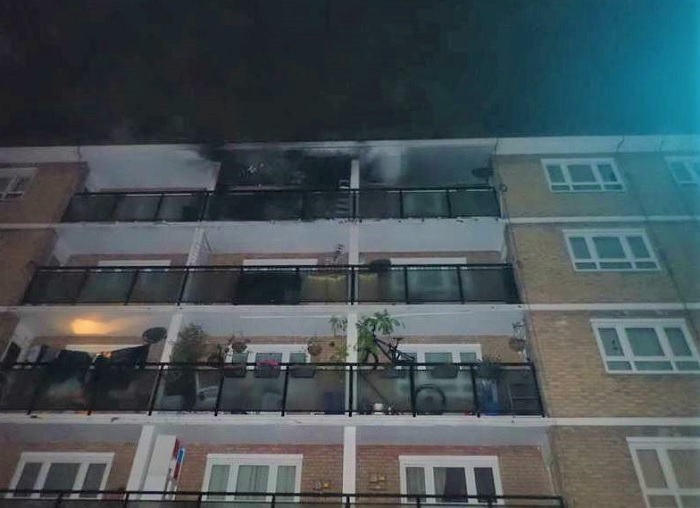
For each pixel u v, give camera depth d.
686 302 12.41
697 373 11.34
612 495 9.92
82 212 15.27
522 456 11.41
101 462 11.91
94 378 11.48
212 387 11.45
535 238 13.85
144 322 13.21
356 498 11.09
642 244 13.66
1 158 16.44
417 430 11.05
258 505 9.80
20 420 11.16
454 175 16.56
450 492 11.17
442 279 13.07
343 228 14.61
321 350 12.95
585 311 12.39
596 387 11.20
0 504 9.83
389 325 12.23
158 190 16.92
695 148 15.45
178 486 11.40
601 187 14.98
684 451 10.40
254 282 13.34
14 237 14.48
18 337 13.18
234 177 16.88
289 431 11.24
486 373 11.23
